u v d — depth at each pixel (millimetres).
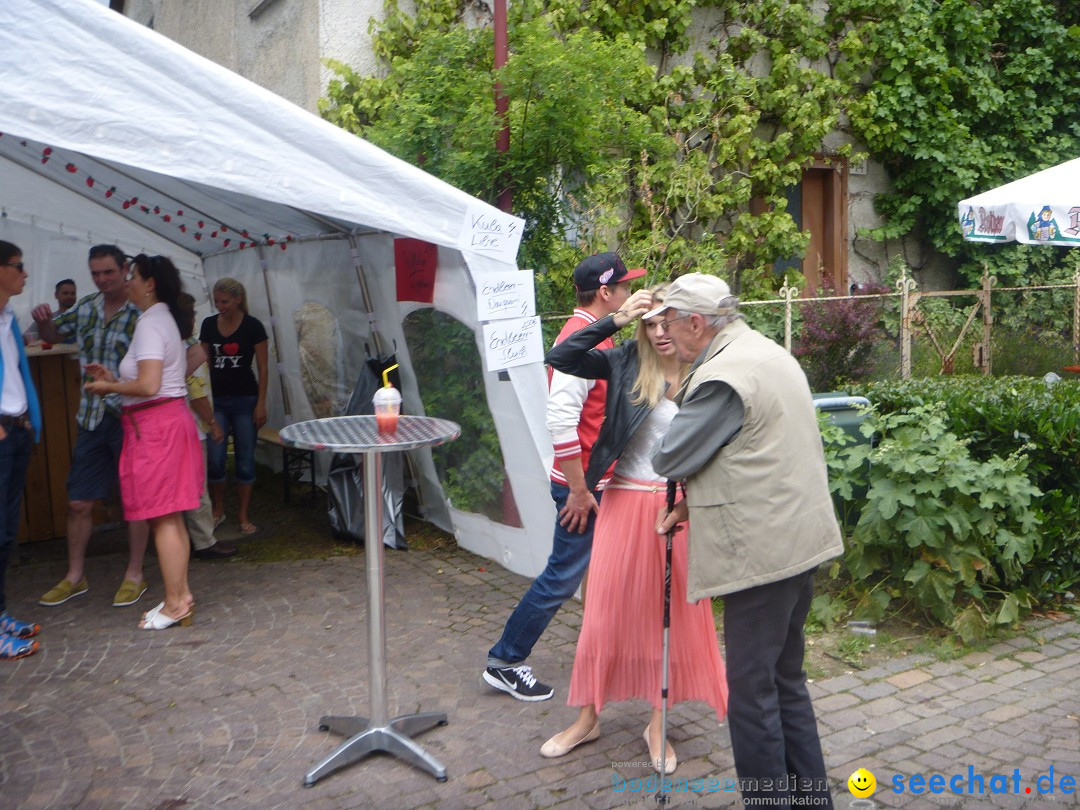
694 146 9789
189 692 4152
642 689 3473
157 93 3951
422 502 6902
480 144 6336
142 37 3889
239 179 4129
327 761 3412
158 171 3979
